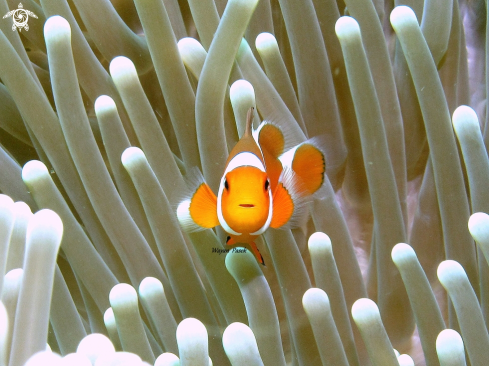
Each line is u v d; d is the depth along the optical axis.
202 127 0.41
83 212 0.43
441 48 0.45
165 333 0.39
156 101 0.48
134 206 0.43
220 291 0.41
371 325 0.37
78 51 0.44
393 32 0.50
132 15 0.49
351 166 0.46
